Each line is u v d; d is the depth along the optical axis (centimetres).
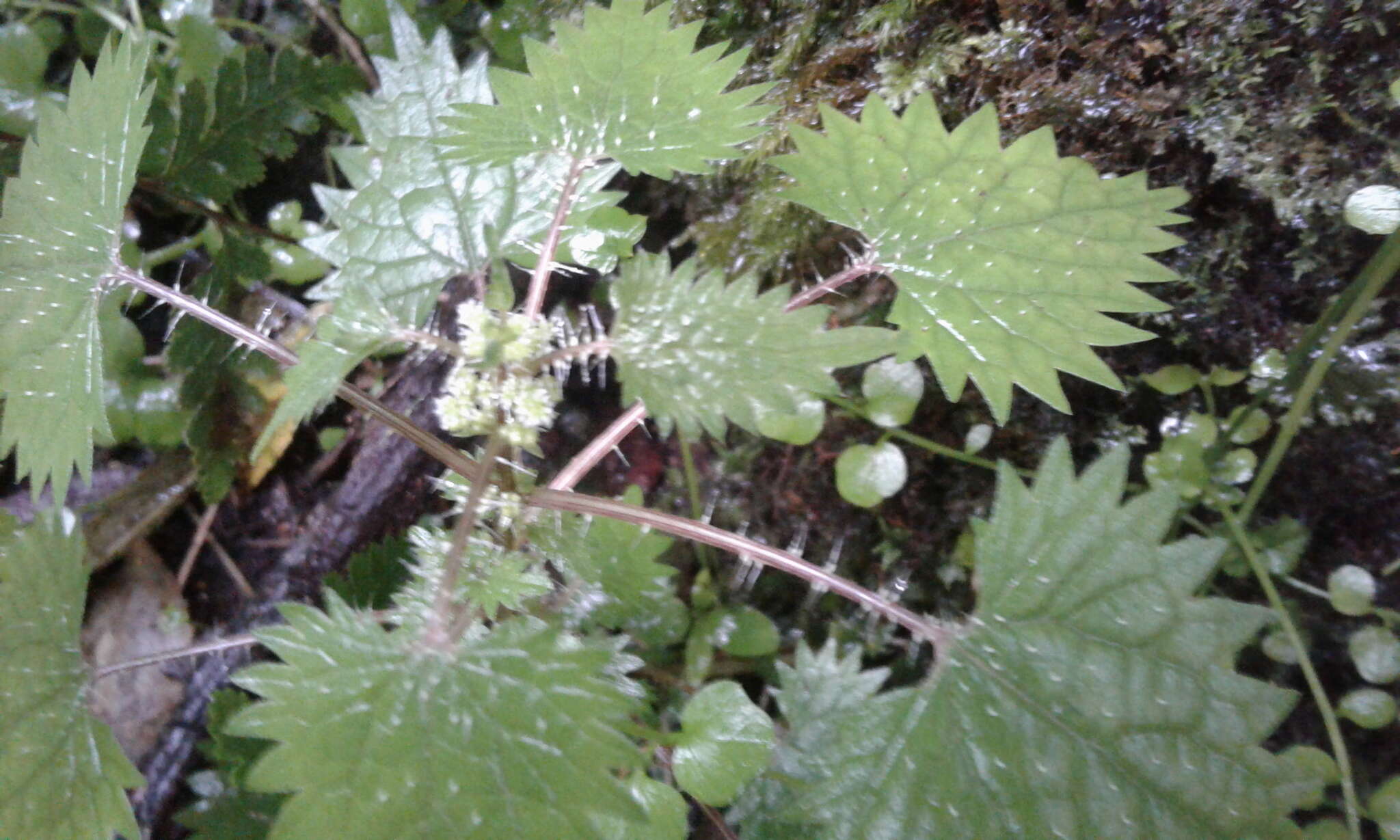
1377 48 13
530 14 19
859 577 18
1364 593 15
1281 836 10
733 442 19
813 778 13
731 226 18
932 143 11
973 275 11
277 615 18
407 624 10
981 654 11
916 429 18
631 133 11
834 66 15
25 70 20
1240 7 13
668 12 10
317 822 8
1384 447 15
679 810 12
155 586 19
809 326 9
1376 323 14
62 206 12
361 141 21
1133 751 11
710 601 17
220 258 18
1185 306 15
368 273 13
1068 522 11
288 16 22
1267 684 10
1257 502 16
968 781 11
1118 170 15
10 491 20
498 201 13
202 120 17
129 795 17
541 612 13
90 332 12
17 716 11
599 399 20
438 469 18
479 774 8
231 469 19
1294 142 14
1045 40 14
